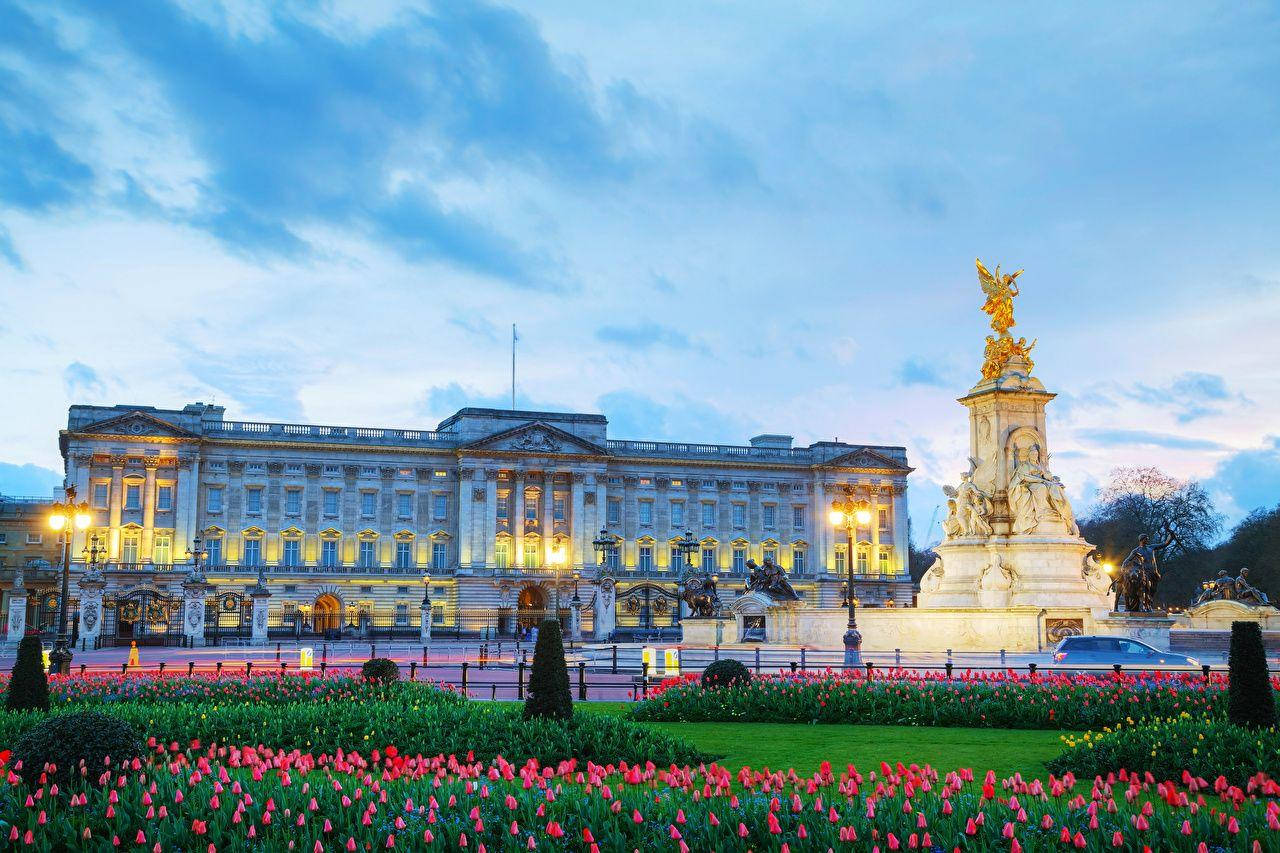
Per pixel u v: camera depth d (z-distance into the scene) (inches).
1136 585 2454.5
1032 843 697.0
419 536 6304.1
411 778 928.3
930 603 2635.3
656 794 834.8
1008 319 2706.7
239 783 843.4
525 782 889.5
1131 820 730.2
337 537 6190.9
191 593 4357.8
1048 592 2493.8
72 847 751.7
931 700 1419.8
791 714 1443.2
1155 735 1053.2
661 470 6742.1
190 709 1293.1
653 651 2162.9
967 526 2635.3
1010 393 2632.9
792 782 895.1
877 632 2554.1
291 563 6102.4
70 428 5807.1
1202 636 2583.7
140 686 1604.3
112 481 5821.9
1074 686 1421.0
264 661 3100.4
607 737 1130.7
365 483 6274.6
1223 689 1369.3
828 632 2672.2
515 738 1130.0
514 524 6358.3
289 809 781.9
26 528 6988.2
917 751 1197.1
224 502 6048.2
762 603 2869.1
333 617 6107.3
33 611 5241.1
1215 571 6205.7
